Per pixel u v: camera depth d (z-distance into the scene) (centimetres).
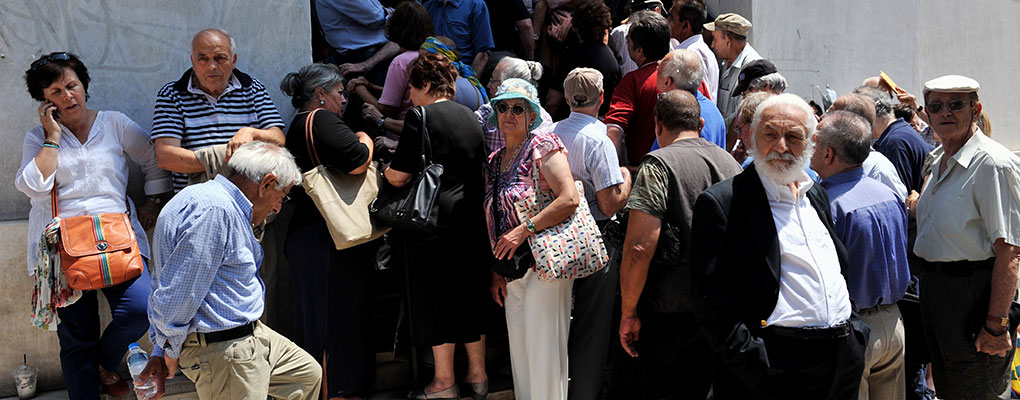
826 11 737
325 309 472
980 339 450
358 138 475
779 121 337
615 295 470
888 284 405
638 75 537
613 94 548
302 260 473
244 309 368
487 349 539
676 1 640
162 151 464
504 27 663
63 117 450
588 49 598
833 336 340
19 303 482
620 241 464
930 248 461
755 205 341
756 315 339
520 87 438
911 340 507
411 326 464
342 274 472
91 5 500
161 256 348
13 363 485
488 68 623
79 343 445
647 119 530
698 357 429
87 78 461
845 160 409
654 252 406
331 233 457
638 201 407
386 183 470
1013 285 435
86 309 447
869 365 414
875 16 764
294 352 406
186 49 524
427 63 463
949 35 904
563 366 455
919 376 512
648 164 411
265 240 511
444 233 455
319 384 417
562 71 613
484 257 473
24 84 490
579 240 427
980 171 438
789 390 343
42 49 492
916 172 526
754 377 335
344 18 585
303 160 466
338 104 488
